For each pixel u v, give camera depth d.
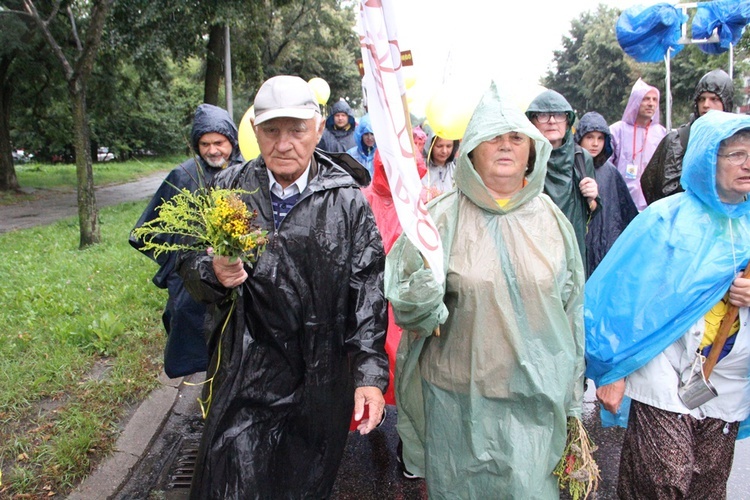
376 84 1.76
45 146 34.69
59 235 11.17
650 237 2.45
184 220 2.19
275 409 2.35
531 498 2.25
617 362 2.48
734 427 2.58
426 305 2.11
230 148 3.73
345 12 27.05
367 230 2.40
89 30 9.12
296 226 2.30
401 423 2.72
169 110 39.91
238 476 2.28
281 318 2.29
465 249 2.33
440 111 3.96
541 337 2.29
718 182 2.35
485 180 2.35
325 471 2.44
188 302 3.66
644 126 5.83
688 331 2.42
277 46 26.64
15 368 4.43
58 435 3.62
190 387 4.61
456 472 2.38
